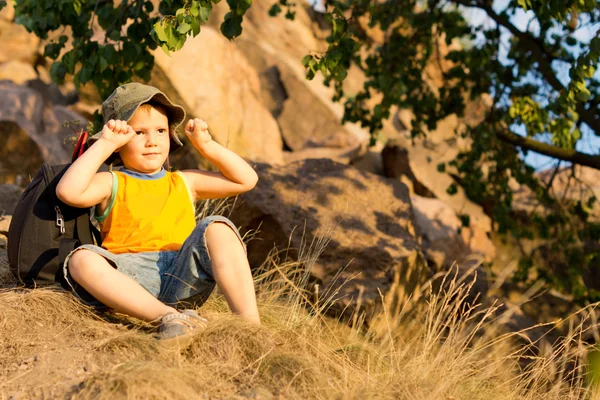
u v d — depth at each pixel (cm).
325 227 529
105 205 315
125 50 480
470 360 371
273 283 460
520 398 351
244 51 1177
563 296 839
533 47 677
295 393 262
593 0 476
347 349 335
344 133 1082
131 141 319
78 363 270
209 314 334
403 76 730
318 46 1326
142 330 299
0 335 288
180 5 432
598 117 682
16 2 494
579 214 770
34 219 321
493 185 770
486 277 687
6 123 857
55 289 320
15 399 249
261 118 1073
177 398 248
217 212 515
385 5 714
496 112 722
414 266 530
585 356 366
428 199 915
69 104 1011
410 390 287
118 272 293
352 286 493
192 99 965
